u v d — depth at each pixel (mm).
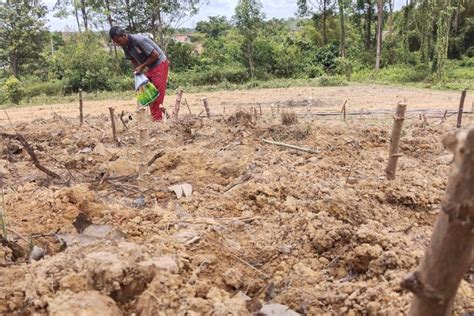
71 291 2645
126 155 6195
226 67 29266
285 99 17484
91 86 25969
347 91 20266
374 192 4719
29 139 7688
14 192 4652
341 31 31688
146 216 4016
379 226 3918
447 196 1686
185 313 2529
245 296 2922
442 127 8266
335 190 4707
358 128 7773
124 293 2697
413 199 4598
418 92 19516
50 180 5090
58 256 3109
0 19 28688
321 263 3471
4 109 18328
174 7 28578
